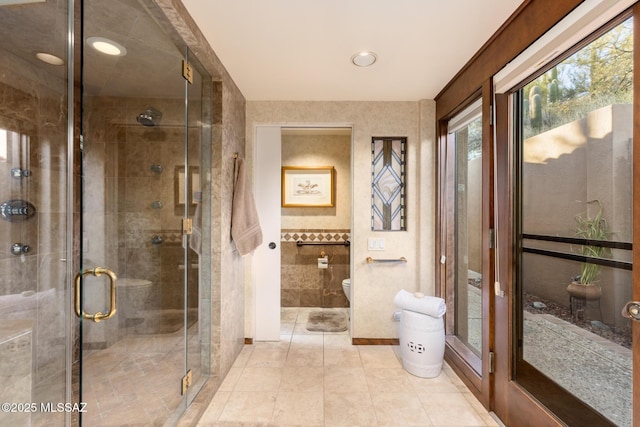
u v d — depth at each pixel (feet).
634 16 3.41
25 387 4.72
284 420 5.84
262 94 8.79
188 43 5.69
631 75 3.56
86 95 5.80
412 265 9.16
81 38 4.68
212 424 5.75
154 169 6.20
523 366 5.40
